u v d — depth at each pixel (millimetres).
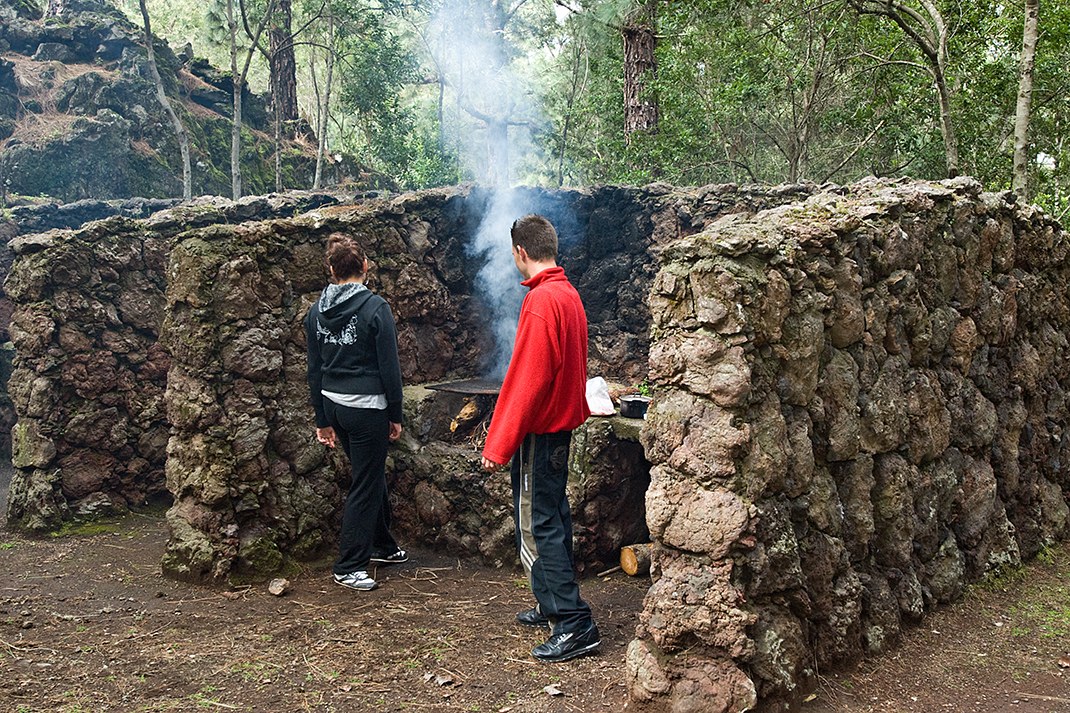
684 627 2746
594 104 12609
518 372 3367
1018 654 3379
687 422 2799
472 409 5242
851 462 3307
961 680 3139
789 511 2967
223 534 4316
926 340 3705
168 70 14336
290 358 4668
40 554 4844
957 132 10102
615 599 4148
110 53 13883
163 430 5914
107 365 5668
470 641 3531
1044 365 4777
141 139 13133
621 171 10734
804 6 9312
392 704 2936
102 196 12305
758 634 2768
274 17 13281
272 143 15609
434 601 4074
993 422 4199
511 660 3334
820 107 10258
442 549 4906
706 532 2738
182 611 3873
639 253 6145
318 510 4680
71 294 5523
